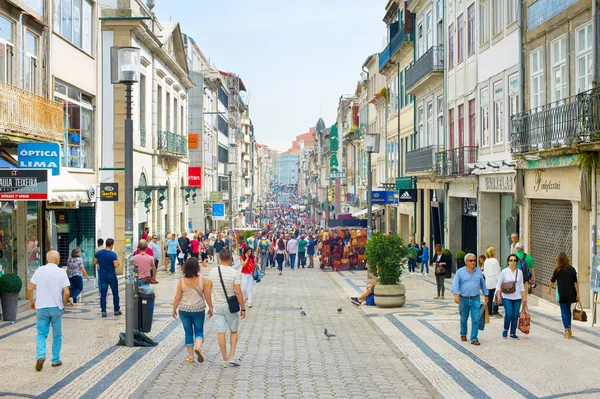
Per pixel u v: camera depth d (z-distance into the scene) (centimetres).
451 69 3075
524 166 2066
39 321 1107
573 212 1730
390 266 2044
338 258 3700
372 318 1797
